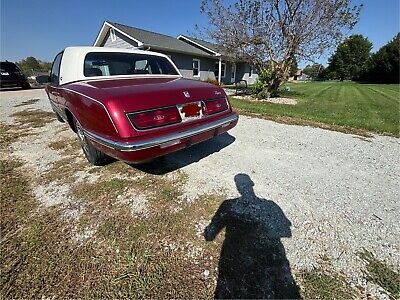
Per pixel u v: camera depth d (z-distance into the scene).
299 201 2.64
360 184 3.04
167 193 2.78
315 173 3.32
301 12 9.91
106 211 2.47
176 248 2.01
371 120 6.77
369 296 1.62
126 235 2.15
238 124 5.98
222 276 1.77
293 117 7.02
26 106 8.37
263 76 11.94
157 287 1.69
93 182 3.04
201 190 2.84
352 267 1.84
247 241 2.08
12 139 4.71
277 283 1.71
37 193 2.80
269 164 3.57
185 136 2.65
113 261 1.89
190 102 2.82
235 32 10.95
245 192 2.80
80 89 2.84
